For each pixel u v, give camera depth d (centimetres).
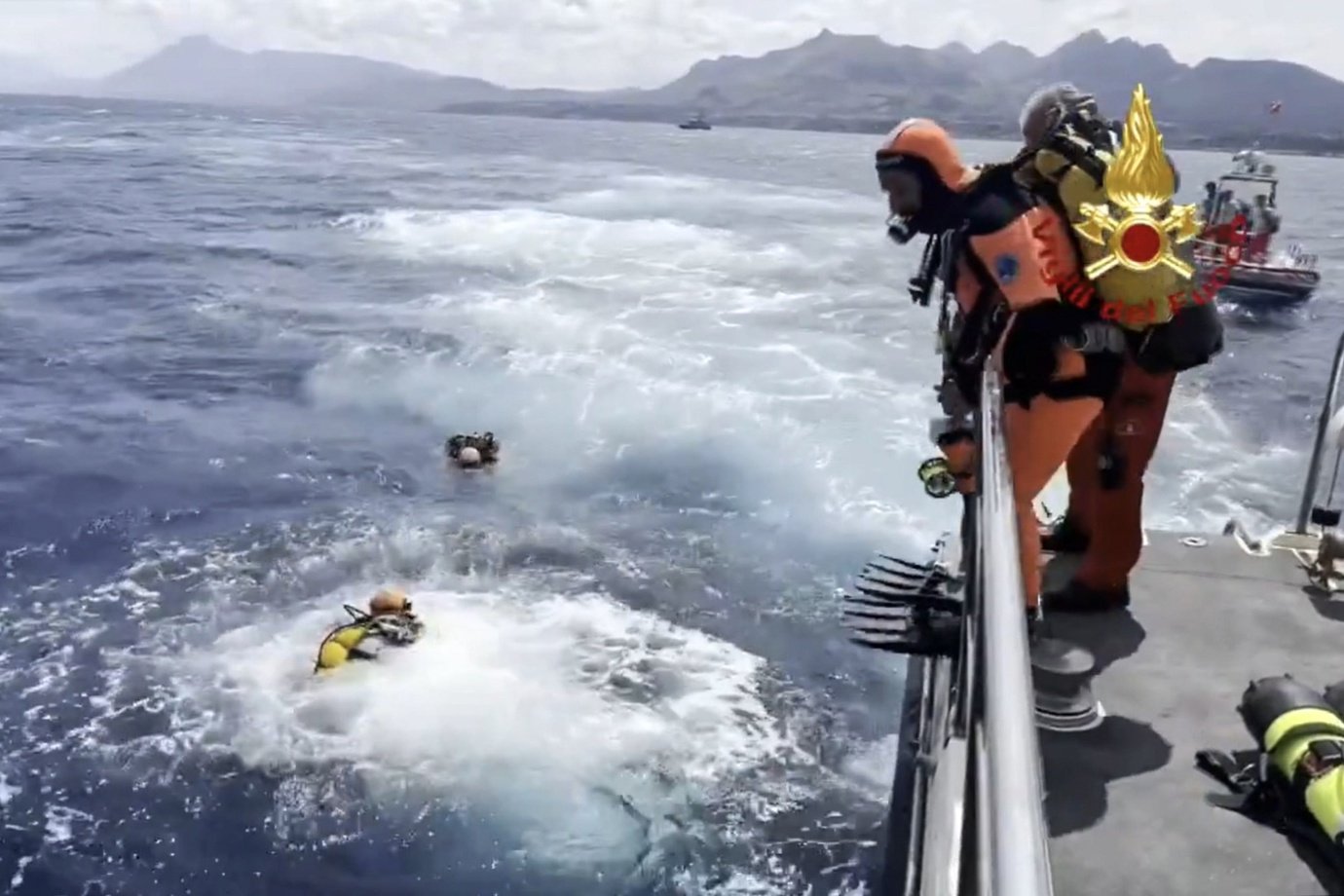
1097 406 319
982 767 165
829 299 2555
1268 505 1537
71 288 2680
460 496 1467
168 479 1516
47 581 1218
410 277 2816
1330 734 283
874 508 1430
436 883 803
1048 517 473
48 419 1756
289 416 1789
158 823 852
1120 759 323
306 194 4744
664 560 1288
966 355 316
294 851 829
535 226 3697
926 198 315
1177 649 380
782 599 1208
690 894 805
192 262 3033
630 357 2044
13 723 962
